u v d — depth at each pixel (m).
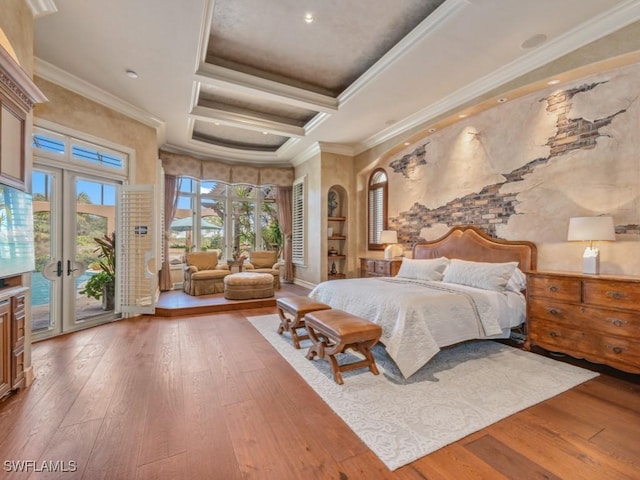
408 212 5.57
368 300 3.21
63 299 3.80
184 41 3.10
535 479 1.49
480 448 1.72
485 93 3.89
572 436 1.82
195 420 1.98
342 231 7.05
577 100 3.26
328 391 2.37
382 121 5.18
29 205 2.44
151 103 4.46
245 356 3.09
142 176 4.79
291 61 3.90
